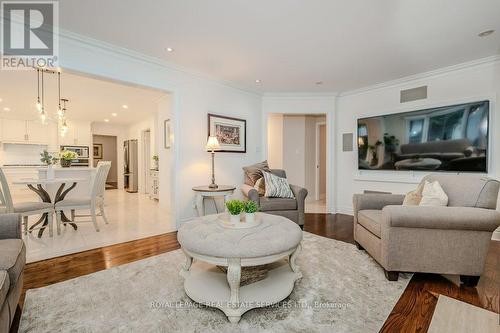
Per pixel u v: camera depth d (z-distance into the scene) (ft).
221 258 5.11
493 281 6.58
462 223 6.11
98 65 9.12
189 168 12.10
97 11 7.20
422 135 12.17
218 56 10.30
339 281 6.59
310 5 6.95
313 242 9.76
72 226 12.03
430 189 7.27
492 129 10.38
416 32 8.38
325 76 12.64
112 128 28.17
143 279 6.66
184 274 6.38
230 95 13.91
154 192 21.06
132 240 10.02
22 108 19.03
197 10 7.18
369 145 14.19
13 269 4.39
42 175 13.34
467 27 8.09
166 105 15.58
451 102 11.28
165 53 10.02
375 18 7.58
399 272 7.01
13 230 5.52
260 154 15.61
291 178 19.74
